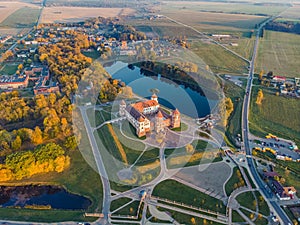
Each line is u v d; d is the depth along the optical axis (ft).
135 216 527.40
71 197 578.25
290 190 574.15
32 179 618.44
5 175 599.57
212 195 575.38
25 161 613.93
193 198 567.18
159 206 549.95
